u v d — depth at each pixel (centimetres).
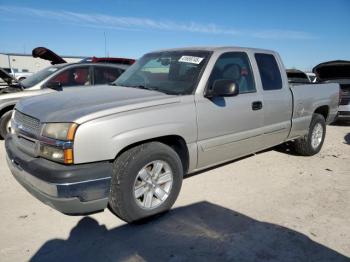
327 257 287
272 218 354
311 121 574
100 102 330
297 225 340
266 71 480
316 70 1009
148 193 333
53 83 650
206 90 381
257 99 446
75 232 319
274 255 288
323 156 606
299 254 290
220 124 395
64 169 283
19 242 300
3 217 343
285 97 496
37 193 299
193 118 363
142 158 318
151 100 339
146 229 328
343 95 940
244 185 446
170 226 334
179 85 387
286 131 511
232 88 364
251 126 443
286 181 467
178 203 386
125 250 292
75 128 285
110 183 302
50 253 285
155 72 432
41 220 339
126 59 1144
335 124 1016
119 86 427
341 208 383
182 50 443
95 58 1109
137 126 315
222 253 289
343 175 500
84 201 289
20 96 640
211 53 407
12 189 412
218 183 451
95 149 292
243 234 320
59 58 1059
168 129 339
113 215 354
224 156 418
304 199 406
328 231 330
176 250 293
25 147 323
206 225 336
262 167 525
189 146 366
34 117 319
